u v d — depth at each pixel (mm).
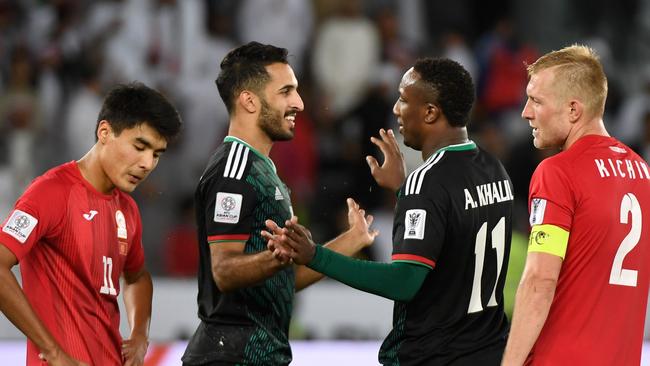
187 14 38625
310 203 35500
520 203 36031
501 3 43344
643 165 14539
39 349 14547
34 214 14680
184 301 30156
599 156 14109
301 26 39938
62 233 15000
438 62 15336
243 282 14578
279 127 15672
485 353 14930
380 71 39719
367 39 39625
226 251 14867
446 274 14867
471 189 14820
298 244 14023
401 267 14391
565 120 14320
